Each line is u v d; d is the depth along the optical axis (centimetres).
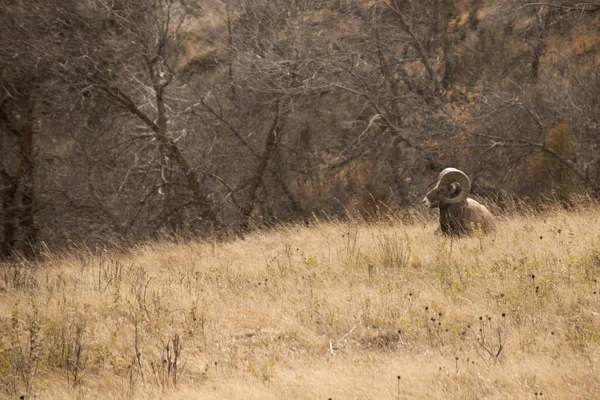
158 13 5869
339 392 1544
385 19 6097
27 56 5600
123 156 5978
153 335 2023
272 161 6438
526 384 1505
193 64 6681
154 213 5953
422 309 2033
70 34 5672
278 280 2516
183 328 2053
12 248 5853
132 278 2708
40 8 5606
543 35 5847
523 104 4969
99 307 2281
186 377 1733
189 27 6619
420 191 5281
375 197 5809
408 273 2411
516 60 6059
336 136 6306
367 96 5525
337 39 5969
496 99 5216
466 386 1534
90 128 6112
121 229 5622
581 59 5628
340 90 5803
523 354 1669
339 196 6069
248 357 1839
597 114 4834
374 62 5959
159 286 2509
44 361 1833
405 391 1529
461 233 2867
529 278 2147
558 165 4972
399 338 1875
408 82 5809
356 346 1884
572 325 1822
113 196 5788
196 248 3491
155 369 1777
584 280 2097
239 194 6200
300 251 3083
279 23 5959
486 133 5112
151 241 4212
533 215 3209
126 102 5672
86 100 5866
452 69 6206
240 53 5669
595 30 5838
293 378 1639
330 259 2753
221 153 6241
